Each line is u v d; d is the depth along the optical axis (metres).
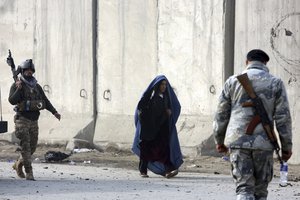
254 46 53.25
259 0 52.94
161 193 35.09
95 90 63.34
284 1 51.66
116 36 61.91
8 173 44.06
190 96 57.12
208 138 54.81
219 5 55.25
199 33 56.50
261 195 25.12
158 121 43.50
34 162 53.56
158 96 43.62
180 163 43.56
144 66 60.09
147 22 59.88
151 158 43.47
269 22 52.44
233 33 55.31
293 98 51.25
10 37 68.50
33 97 39.56
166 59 58.59
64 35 65.00
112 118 62.03
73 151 60.62
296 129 51.09
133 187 37.62
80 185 38.16
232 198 33.31
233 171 24.95
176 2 58.00
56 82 65.62
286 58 51.62
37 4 66.75
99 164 52.28
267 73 25.23
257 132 24.64
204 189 37.03
